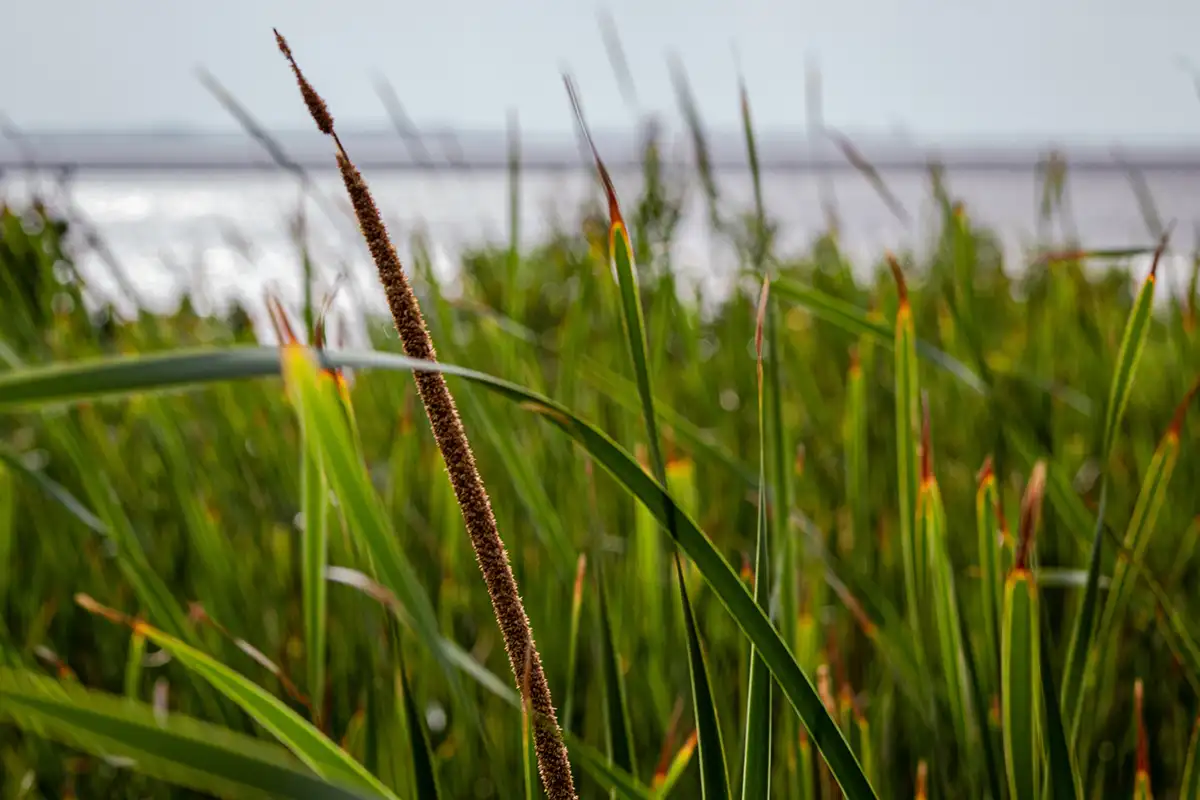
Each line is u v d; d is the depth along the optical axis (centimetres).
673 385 230
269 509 195
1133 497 195
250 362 37
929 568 95
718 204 155
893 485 203
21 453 208
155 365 35
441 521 172
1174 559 186
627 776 89
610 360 231
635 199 177
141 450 223
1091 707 124
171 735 35
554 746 61
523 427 201
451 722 166
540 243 401
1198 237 182
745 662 118
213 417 211
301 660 159
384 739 123
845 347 274
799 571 127
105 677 181
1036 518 83
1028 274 277
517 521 176
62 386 33
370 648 141
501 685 116
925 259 294
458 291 225
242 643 114
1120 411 89
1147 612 148
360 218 54
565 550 126
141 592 119
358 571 95
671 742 120
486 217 261
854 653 163
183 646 62
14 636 180
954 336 203
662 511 60
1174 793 151
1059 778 80
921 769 106
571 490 175
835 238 286
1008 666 77
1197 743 95
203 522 159
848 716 106
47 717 34
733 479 191
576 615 104
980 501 90
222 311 272
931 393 234
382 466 196
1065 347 243
